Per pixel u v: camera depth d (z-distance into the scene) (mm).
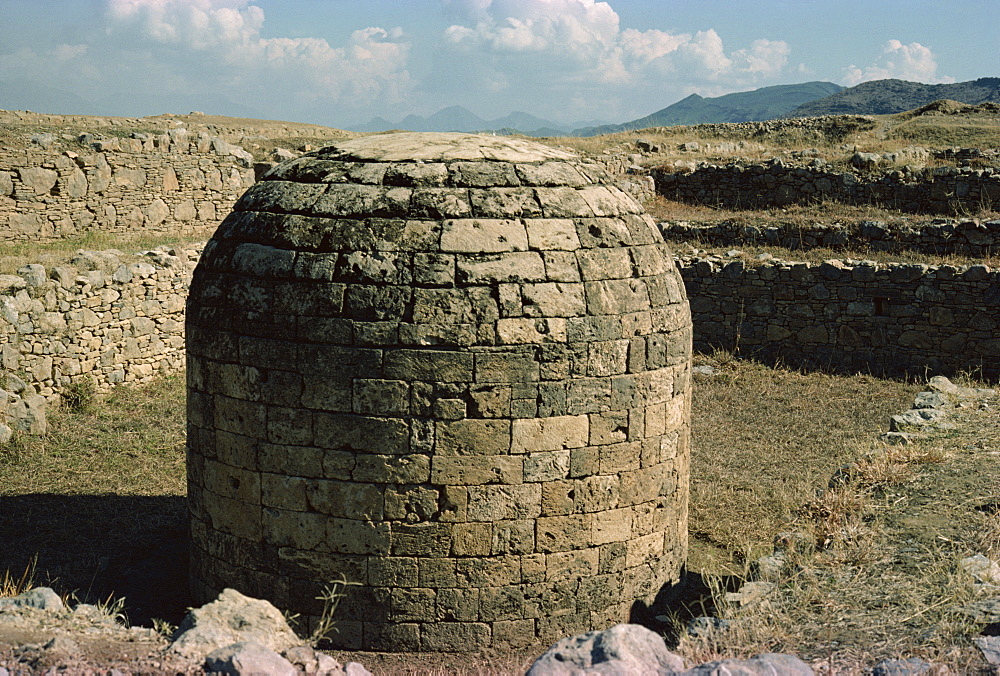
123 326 16266
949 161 24188
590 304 7617
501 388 7359
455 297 7285
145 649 5203
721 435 14508
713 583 7852
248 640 5094
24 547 9711
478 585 7543
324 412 7387
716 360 19234
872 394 16875
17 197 19391
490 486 7449
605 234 7957
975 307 17547
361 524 7445
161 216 22906
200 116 39719
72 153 20562
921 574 6848
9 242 19109
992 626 5648
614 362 7754
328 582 7574
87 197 20953
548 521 7645
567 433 7594
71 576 9000
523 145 8594
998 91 142750
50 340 14594
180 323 17797
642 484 8102
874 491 9156
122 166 21750
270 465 7617
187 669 4883
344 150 8320
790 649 5699
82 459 12633
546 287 7480
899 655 5375
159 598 8609
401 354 7250
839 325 18734
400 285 7285
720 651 5805
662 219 23438
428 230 7434
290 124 42844
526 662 7414
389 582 7492
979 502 8375
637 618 8188
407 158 7914
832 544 7727
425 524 7430
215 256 8125
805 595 6645
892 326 18312
